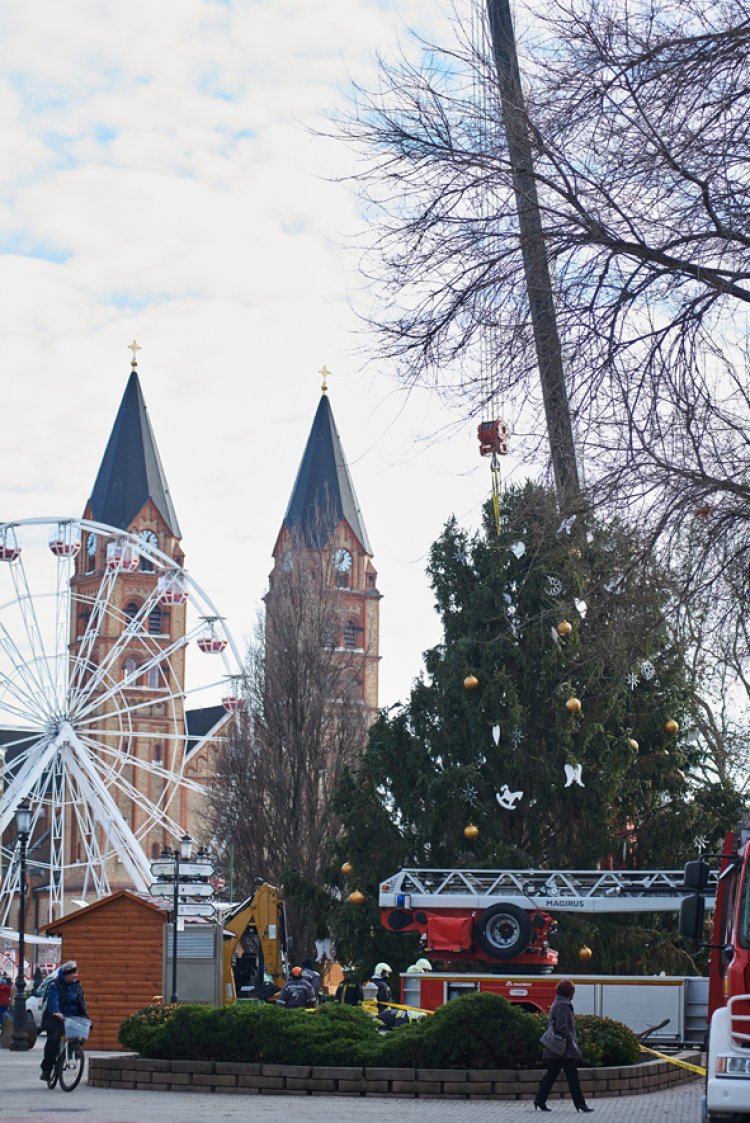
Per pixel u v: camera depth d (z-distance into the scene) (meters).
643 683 45.28
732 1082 15.45
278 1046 26.81
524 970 34.81
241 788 74.00
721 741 47.00
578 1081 23.75
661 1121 21.80
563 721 43.88
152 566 175.25
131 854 121.81
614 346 17.53
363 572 165.88
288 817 72.25
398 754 46.44
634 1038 28.61
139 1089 27.33
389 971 39.34
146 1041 28.06
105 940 42.41
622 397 17.55
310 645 76.50
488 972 35.16
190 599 111.81
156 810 118.50
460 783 44.44
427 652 47.47
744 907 16.84
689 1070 30.31
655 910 35.38
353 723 76.62
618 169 16.94
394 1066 26.19
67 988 27.86
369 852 45.56
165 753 173.75
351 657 83.69
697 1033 33.19
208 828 103.88
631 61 16.55
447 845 44.72
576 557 19.03
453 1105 24.25
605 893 35.22
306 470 156.62
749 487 17.44
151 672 174.50
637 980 33.44
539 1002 33.78
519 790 44.91
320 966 62.09
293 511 154.38
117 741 170.88
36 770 110.31
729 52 16.14
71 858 164.25
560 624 21.16
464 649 45.28
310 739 73.56
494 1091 25.56
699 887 18.64
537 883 35.59
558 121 16.98
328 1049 26.52
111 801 113.81
